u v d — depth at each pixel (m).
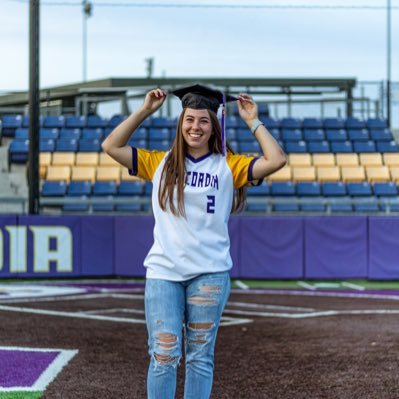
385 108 25.38
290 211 19.30
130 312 10.59
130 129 4.27
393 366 6.88
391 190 20.72
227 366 6.96
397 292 13.49
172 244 4.13
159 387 4.07
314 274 15.16
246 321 9.76
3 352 7.58
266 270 15.16
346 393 5.93
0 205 19.64
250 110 4.33
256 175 4.24
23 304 11.40
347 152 23.05
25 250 15.02
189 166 4.20
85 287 13.96
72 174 20.67
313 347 7.87
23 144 21.81
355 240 15.15
